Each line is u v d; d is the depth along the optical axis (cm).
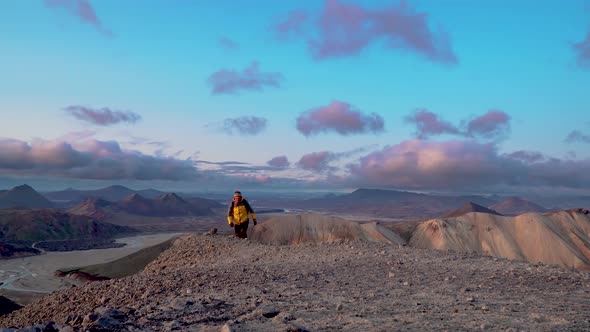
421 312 1046
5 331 839
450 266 1909
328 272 1802
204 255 2783
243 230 3158
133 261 16962
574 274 1694
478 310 1070
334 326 895
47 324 882
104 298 1496
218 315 1017
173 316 1004
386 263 2000
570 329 876
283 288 1438
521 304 1162
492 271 1775
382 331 848
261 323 930
